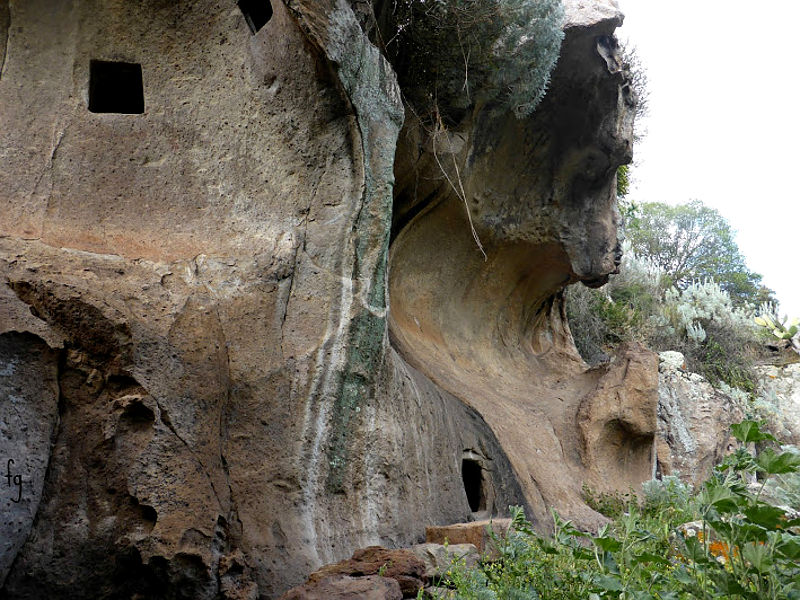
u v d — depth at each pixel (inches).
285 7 205.2
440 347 382.9
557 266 430.3
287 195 218.4
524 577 161.8
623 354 420.8
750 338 747.4
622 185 689.0
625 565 142.7
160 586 153.7
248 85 220.4
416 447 243.8
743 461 131.1
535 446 368.2
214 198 215.9
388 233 223.1
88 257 180.5
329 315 210.5
